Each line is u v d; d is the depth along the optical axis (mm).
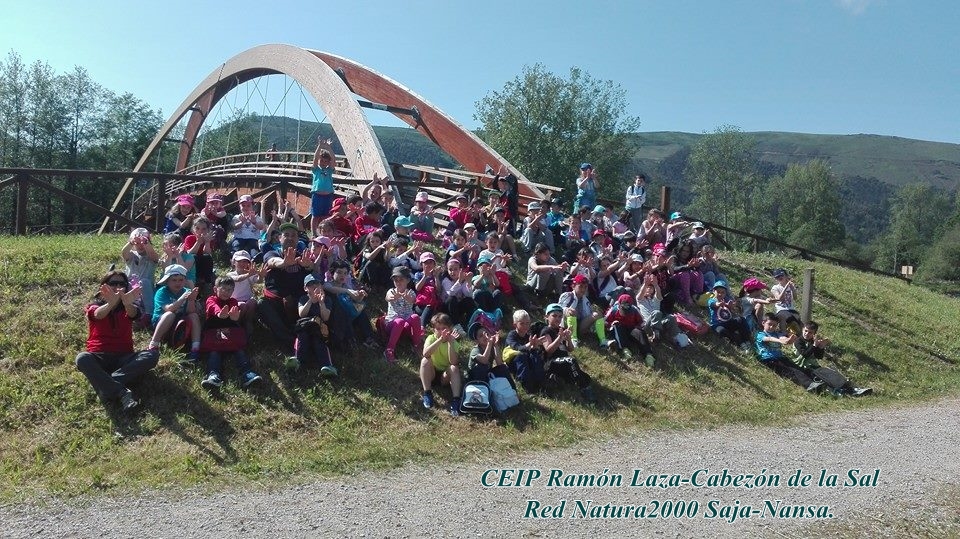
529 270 11047
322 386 7422
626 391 8922
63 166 47625
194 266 8328
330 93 19250
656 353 9992
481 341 7973
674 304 11750
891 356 12609
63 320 7559
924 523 5629
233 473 5844
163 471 5730
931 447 7848
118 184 45875
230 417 6648
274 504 5254
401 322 8367
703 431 8078
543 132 46062
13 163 45969
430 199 16594
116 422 6301
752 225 62531
